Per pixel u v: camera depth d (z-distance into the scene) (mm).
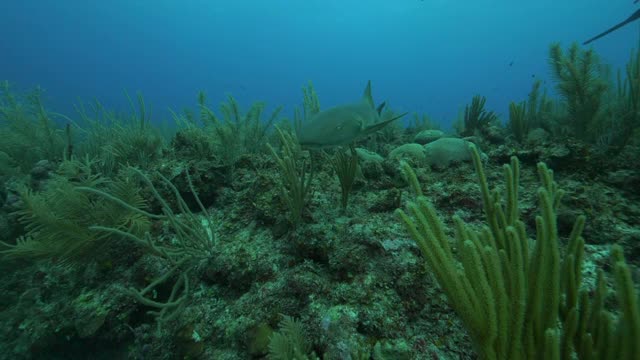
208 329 2682
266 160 4949
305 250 2811
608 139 4191
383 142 7629
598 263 2250
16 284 4289
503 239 1519
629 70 4512
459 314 1287
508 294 1304
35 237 3184
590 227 2611
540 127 6453
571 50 4832
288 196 3094
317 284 2459
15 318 3734
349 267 2490
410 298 2207
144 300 2539
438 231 1318
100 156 6078
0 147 6305
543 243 1210
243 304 2660
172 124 8477
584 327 1277
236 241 3330
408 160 4199
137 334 3045
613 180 3240
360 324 2123
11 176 5879
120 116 6727
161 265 3363
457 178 3812
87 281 3605
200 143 5016
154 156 5582
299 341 1990
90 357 3514
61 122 7168
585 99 4539
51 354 3551
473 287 1262
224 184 4621
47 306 3568
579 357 1283
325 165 4457
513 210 1563
